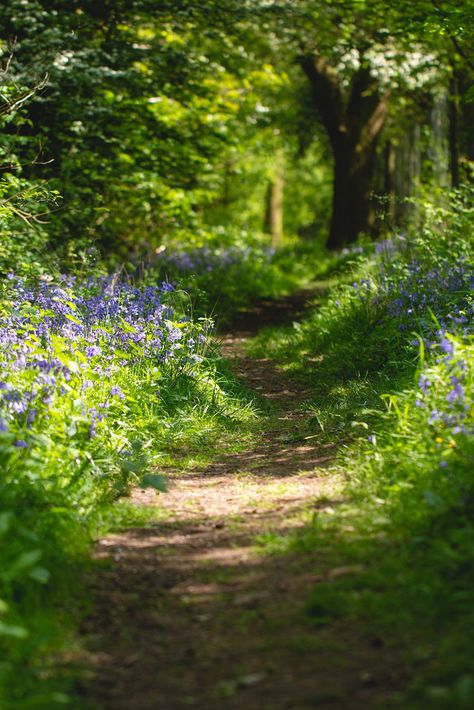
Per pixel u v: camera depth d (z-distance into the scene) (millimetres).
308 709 3426
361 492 6191
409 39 17359
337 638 4039
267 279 23875
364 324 12711
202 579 4977
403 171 34906
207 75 20234
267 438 8914
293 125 35938
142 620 4457
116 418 8305
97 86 15898
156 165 18125
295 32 21328
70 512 5648
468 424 6223
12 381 7188
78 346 8961
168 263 20375
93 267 14539
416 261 13141
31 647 3955
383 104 29922
